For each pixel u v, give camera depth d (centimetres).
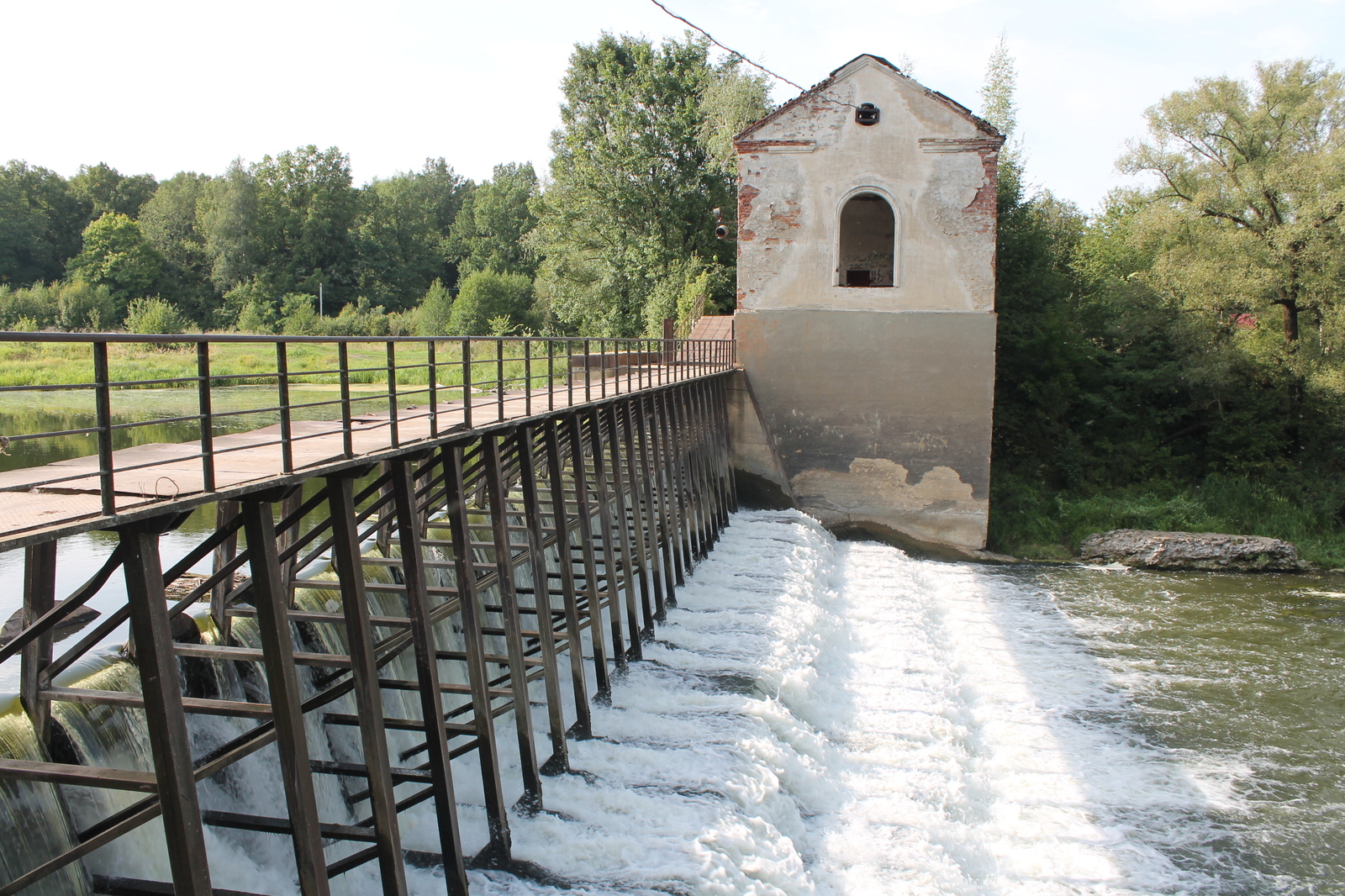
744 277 2559
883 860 1062
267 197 7269
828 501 2597
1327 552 2664
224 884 781
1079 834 1212
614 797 1058
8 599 1183
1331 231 2864
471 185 11531
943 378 2506
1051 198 4041
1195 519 2831
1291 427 3198
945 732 1400
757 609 1738
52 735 675
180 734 553
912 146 2455
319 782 918
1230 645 1945
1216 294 3020
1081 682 1723
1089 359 3278
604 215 4216
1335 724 1569
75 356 3562
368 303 7050
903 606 2005
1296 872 1154
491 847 944
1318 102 2994
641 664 1465
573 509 1780
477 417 1092
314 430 962
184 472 668
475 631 918
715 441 2344
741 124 4106
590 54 4400
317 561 1323
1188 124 3153
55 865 563
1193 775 1385
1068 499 2989
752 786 1095
